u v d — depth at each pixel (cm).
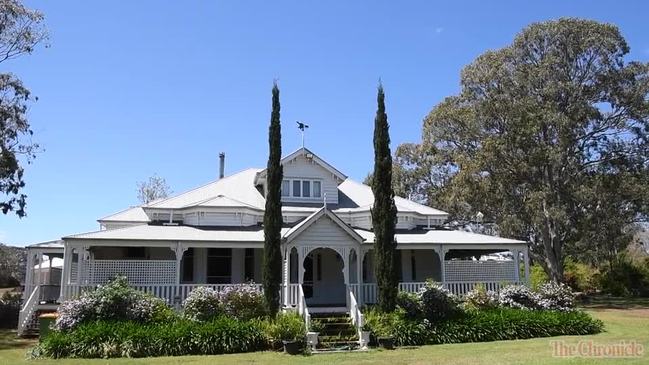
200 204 2831
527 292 2541
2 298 3597
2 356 1805
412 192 5659
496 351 1794
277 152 2211
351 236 2448
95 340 1798
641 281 5062
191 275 2734
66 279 2272
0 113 3088
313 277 2798
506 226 4312
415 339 2061
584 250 4703
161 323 1975
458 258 3516
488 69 4541
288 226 2867
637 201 4462
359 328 2075
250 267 2811
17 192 3181
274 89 2267
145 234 2481
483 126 4569
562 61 4378
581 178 4378
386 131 2298
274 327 1933
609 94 4444
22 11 3189
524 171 4297
